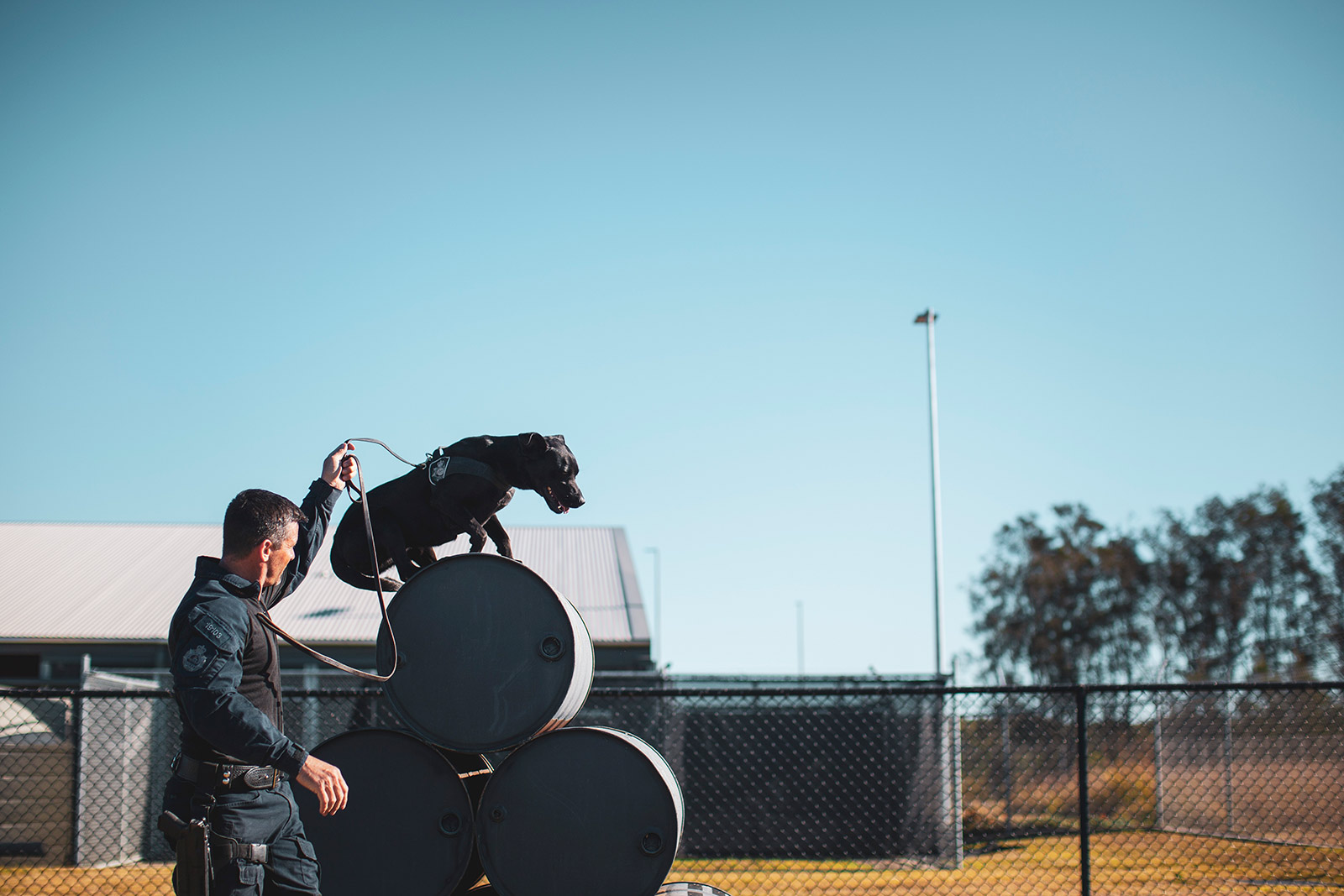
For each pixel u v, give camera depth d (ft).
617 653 48.62
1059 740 41.63
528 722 12.75
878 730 36.22
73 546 60.70
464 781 13.66
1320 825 34.19
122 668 49.19
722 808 35.73
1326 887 25.76
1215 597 119.44
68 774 33.06
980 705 32.99
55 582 54.90
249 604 10.86
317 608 49.78
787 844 35.40
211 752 10.19
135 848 34.19
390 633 12.79
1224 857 31.48
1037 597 129.90
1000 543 135.33
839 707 36.45
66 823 32.63
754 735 36.35
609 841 12.87
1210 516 122.93
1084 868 19.86
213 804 10.06
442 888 12.97
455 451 13.98
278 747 9.68
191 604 10.33
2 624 49.14
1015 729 41.81
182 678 9.84
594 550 62.34
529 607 13.03
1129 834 37.32
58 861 32.27
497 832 12.99
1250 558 118.32
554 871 12.86
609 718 36.06
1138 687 20.22
